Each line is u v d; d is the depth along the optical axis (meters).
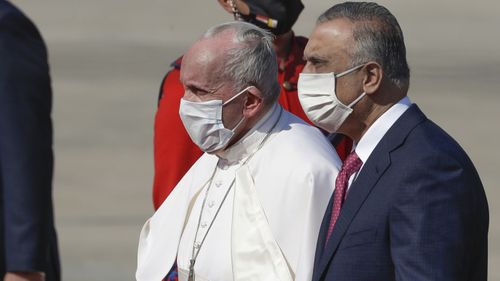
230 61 16.39
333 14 15.40
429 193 14.44
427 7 78.94
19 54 14.17
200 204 17.14
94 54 68.44
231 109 16.52
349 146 19.27
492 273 31.70
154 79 61.66
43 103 14.27
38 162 14.09
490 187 39.94
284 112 17.11
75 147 47.75
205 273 16.62
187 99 16.58
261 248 16.22
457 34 72.00
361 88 15.24
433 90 56.47
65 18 79.44
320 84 15.34
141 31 75.25
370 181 14.83
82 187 41.94
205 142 16.69
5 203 14.02
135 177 43.44
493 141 46.97
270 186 16.42
